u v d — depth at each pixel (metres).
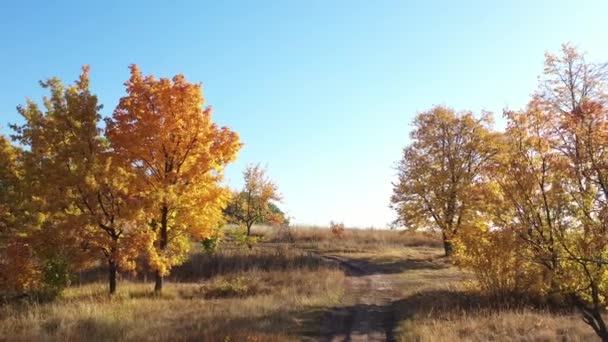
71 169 20.62
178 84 22.08
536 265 15.55
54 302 20.20
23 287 21.44
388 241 50.72
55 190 20.14
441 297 20.95
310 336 15.24
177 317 17.47
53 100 20.83
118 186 20.73
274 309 18.72
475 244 19.39
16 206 21.97
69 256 21.14
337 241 49.25
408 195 40.44
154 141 21.80
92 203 20.55
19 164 22.84
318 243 47.56
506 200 12.59
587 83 15.68
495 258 18.86
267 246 42.59
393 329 16.45
